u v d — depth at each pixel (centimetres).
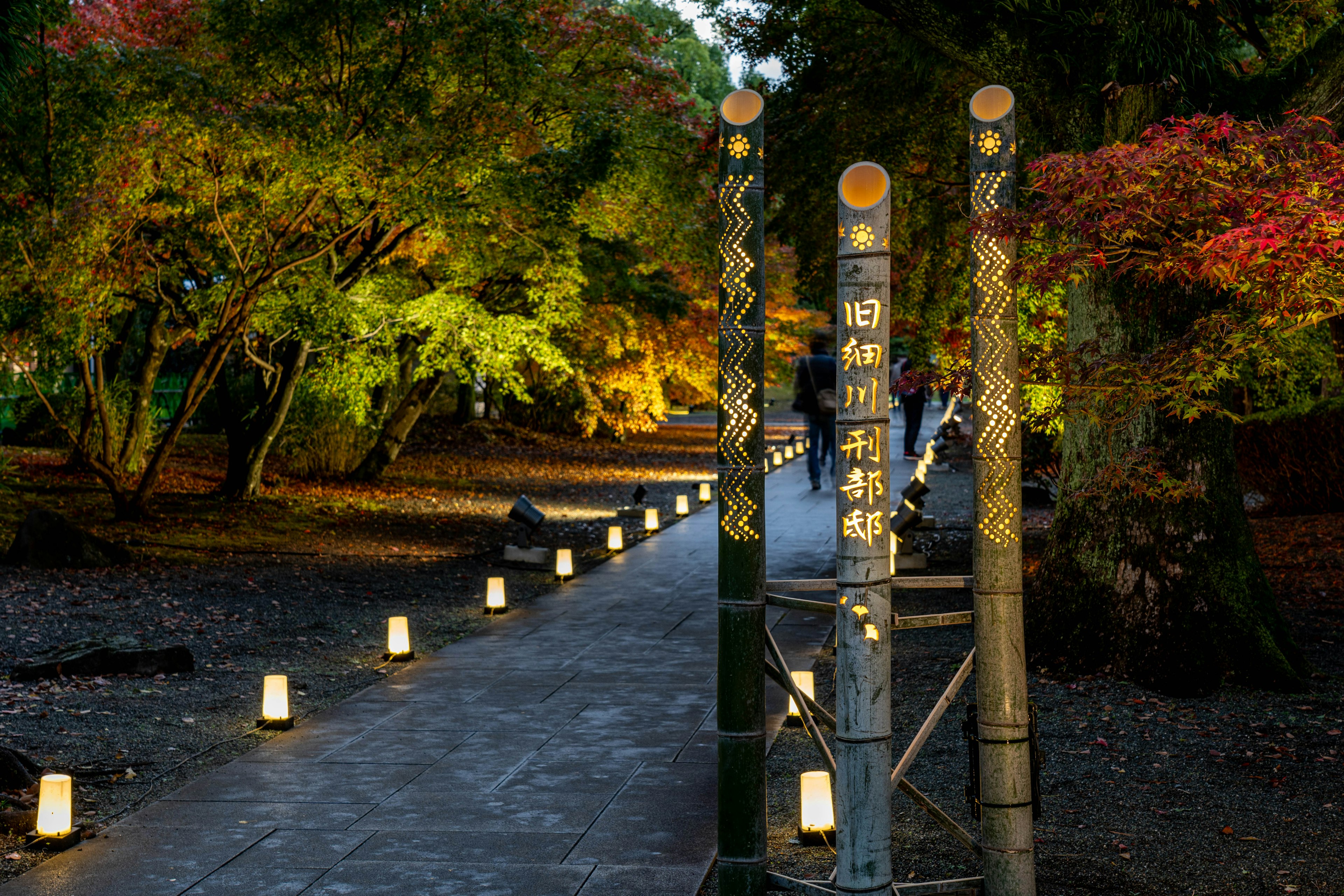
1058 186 435
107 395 1822
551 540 1609
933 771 605
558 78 1441
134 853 497
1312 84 734
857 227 369
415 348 2070
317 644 944
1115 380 510
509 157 1465
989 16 773
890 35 1012
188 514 1588
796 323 3069
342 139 1259
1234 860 477
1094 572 786
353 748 655
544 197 1388
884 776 375
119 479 1505
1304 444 1352
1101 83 755
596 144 1402
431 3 1244
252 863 486
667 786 586
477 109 1305
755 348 397
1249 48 1559
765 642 405
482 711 737
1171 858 480
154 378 1842
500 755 641
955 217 1304
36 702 744
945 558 1359
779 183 1279
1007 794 398
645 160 1534
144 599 1087
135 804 568
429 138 1266
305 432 2105
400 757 638
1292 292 419
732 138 397
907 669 827
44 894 455
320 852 498
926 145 1261
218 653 903
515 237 1630
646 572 1320
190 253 1495
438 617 1066
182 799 568
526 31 1302
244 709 745
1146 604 761
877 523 371
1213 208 421
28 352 1452
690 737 675
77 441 1476
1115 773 590
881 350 369
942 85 1170
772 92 1316
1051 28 750
